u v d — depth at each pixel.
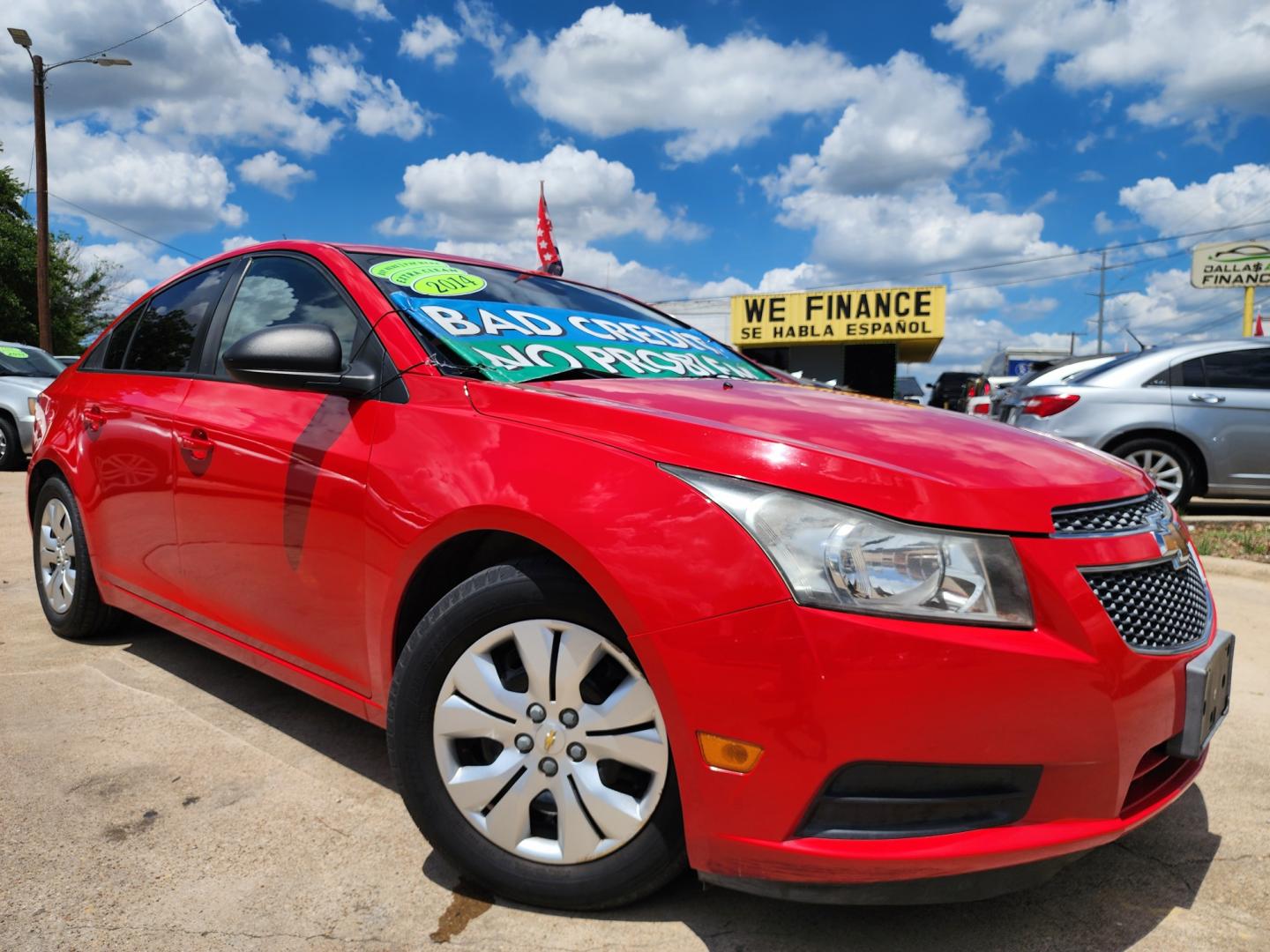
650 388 2.20
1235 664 3.61
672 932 1.80
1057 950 1.77
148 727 2.72
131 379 3.16
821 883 1.58
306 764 2.50
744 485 1.64
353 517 2.14
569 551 1.72
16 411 9.44
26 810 2.20
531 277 3.07
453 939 1.76
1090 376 7.29
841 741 1.52
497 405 2.01
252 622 2.53
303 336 2.19
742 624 1.57
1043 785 1.58
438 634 1.89
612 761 1.78
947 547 1.56
